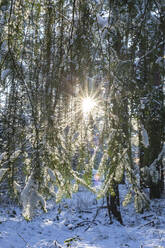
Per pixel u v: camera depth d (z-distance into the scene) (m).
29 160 0.92
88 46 1.15
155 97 1.27
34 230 4.50
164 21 1.26
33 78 1.05
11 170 0.89
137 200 1.03
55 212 5.64
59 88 1.08
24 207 0.80
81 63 1.13
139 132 1.15
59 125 1.06
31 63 1.08
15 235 4.12
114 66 1.16
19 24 1.01
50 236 4.38
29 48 1.08
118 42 1.22
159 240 3.81
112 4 1.13
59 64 1.10
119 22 1.27
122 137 1.02
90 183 1.07
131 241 3.99
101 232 4.43
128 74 1.13
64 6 1.19
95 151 1.10
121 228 4.59
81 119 1.12
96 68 1.15
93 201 6.12
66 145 1.10
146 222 4.73
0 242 3.67
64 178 0.99
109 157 1.01
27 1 1.03
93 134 1.12
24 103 1.00
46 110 1.02
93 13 1.14
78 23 1.14
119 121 1.04
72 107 1.11
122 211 5.38
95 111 1.12
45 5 1.08
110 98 1.07
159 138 1.19
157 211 4.98
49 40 1.11
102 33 1.15
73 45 1.14
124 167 1.01
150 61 1.32
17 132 0.98
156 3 1.22
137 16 1.24
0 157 0.91
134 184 1.02
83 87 1.12
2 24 1.00
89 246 3.84
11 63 0.99
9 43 0.98
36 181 0.83
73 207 5.90
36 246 3.82
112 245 3.86
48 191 0.91
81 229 4.74
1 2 0.99
